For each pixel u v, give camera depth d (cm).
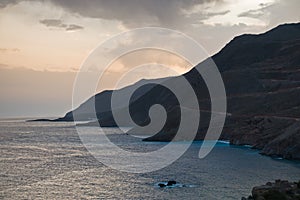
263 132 14412
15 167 9231
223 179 7438
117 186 6819
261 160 10331
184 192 6269
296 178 7550
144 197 5959
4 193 6297
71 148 14225
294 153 10581
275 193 4744
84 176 7925
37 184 7075
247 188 6575
